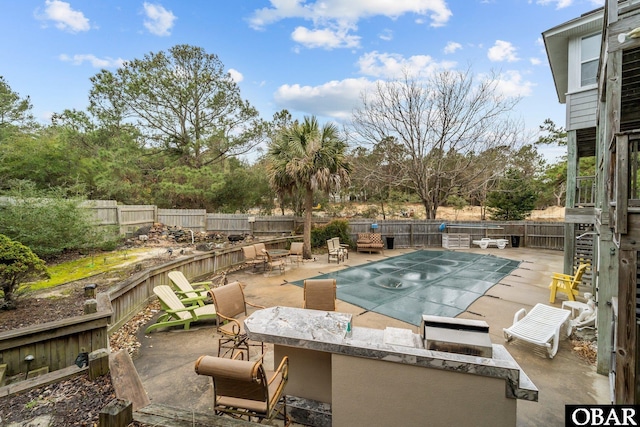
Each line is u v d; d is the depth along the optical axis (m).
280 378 2.57
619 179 2.76
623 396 2.74
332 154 10.34
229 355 3.96
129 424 2.04
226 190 15.55
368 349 2.05
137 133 14.28
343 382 2.17
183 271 7.31
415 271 9.25
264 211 18.12
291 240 12.32
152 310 5.67
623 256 2.75
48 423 2.21
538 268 9.73
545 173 22.00
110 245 9.41
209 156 16.61
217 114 16.03
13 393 2.51
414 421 1.99
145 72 14.28
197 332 4.75
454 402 1.89
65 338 3.47
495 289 7.32
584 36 6.93
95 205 10.28
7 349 3.07
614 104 3.45
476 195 18.88
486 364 1.80
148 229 12.42
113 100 14.00
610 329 3.50
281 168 10.43
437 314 5.59
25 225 6.99
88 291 4.44
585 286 7.66
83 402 2.45
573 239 7.78
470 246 14.66
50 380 2.68
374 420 2.09
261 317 2.70
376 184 18.36
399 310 5.80
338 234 13.31
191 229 13.80
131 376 2.76
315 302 4.21
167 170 14.37
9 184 9.33
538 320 4.47
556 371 3.67
